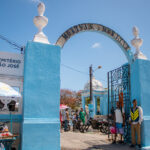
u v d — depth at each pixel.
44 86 6.18
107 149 6.93
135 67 7.78
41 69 6.24
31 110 5.89
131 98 7.95
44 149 5.70
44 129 5.82
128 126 8.09
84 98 21.67
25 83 5.98
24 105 5.84
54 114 6.12
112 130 8.10
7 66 6.27
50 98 6.18
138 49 8.02
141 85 7.46
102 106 20.48
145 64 7.74
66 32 7.26
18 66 6.41
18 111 6.20
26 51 6.27
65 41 7.23
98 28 7.78
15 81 6.28
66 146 7.44
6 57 6.30
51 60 6.43
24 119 5.75
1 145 4.89
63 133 11.90
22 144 5.52
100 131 12.34
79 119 13.07
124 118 7.99
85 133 11.93
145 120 7.17
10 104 6.00
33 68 6.15
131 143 7.43
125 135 8.16
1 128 5.36
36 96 6.03
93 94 20.28
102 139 9.19
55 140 5.88
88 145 7.68
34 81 6.09
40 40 6.49
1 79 6.12
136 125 7.12
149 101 7.47
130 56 8.13
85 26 7.57
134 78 7.80
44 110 6.04
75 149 6.94
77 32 7.44
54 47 6.57
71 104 36.84
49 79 6.29
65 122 13.57
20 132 6.00
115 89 8.96
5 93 5.09
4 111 6.05
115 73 9.08
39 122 5.81
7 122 5.76
